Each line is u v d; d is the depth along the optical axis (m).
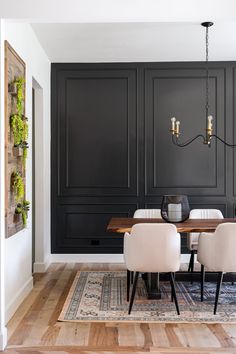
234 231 3.49
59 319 3.47
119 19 3.01
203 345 2.97
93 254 5.90
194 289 4.41
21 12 2.99
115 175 5.89
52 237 5.91
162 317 3.53
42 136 5.37
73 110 5.91
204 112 5.87
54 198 5.91
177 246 3.52
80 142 5.91
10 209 3.51
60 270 5.40
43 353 2.84
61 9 2.99
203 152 5.87
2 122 3.00
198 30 4.62
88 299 4.04
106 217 5.90
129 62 5.89
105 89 5.90
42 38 4.86
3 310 2.98
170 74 5.88
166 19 3.01
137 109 5.88
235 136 5.86
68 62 5.89
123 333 3.19
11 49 3.53
